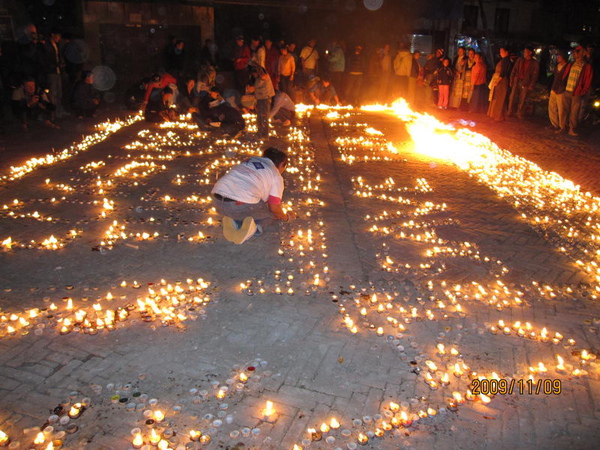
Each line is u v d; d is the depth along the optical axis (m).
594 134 15.35
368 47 23.47
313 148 13.00
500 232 7.59
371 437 3.57
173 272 5.96
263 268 6.12
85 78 15.99
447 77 20.22
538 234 7.54
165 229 7.26
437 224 7.84
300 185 9.69
